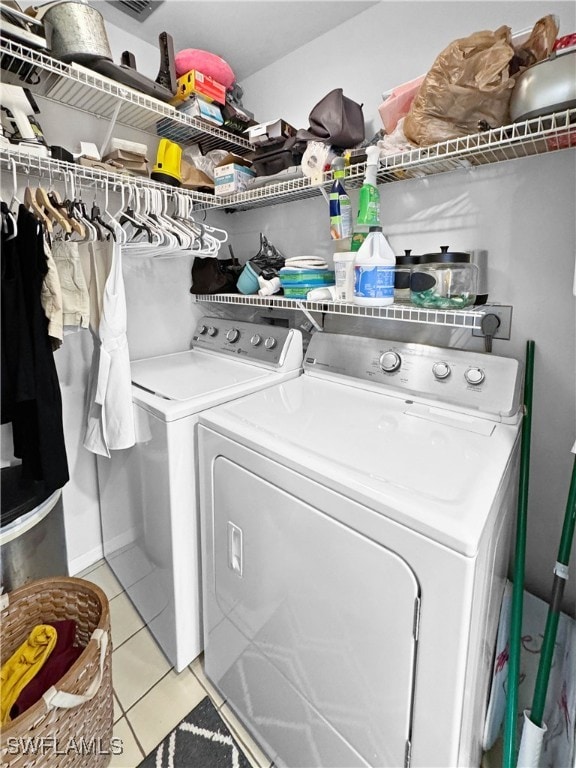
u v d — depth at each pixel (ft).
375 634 2.77
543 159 4.06
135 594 5.55
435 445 3.47
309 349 5.70
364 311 4.72
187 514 4.43
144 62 5.98
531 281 4.30
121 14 5.37
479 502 2.60
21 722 2.82
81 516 6.25
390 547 2.61
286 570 3.36
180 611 4.62
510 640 3.62
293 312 6.70
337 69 5.68
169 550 4.46
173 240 4.94
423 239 5.02
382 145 4.39
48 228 4.04
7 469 4.96
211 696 4.55
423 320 4.20
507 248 4.40
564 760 3.48
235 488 3.77
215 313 7.52
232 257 7.15
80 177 4.91
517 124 3.32
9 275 3.66
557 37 3.48
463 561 2.28
